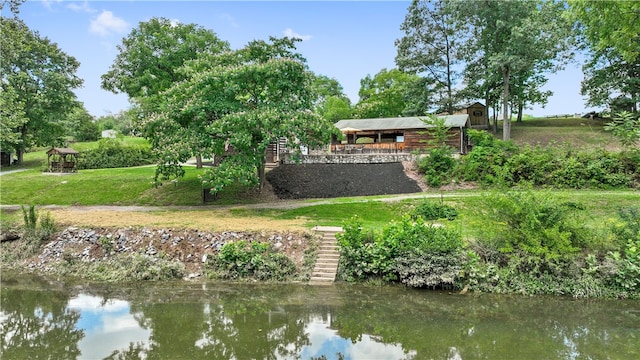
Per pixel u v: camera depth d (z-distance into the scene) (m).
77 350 10.44
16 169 38.28
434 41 45.53
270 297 14.55
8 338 11.23
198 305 13.82
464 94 44.97
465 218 18.80
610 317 12.66
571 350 10.43
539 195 15.63
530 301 14.03
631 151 26.06
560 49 38.53
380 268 15.84
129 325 12.11
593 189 25.03
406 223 16.31
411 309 13.35
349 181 29.11
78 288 15.79
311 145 24.17
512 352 10.34
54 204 26.91
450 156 29.45
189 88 22.80
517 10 37.59
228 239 18.00
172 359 9.88
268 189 28.20
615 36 19.86
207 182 21.70
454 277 14.95
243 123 21.66
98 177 31.55
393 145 36.06
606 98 41.00
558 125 49.44
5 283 16.47
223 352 10.30
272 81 23.64
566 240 14.55
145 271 16.80
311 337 11.24
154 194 27.89
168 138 22.98
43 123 39.78
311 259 16.88
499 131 46.91
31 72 38.91
